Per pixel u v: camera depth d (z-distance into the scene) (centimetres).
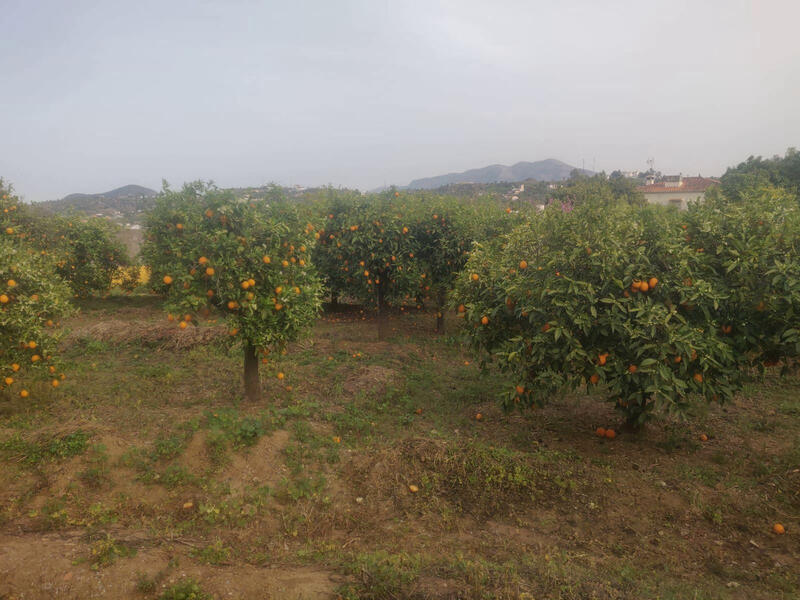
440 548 379
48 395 644
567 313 493
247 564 344
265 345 593
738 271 487
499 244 682
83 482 421
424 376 859
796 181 2864
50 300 545
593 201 546
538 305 515
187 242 534
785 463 525
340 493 457
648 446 580
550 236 547
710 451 568
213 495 430
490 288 595
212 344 947
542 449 571
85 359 855
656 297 498
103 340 971
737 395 745
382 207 1093
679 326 471
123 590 291
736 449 570
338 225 1066
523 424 659
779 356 520
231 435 512
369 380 788
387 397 734
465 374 884
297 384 768
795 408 683
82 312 1357
